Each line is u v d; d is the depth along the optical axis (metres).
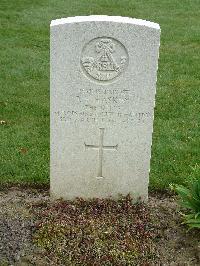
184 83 3.28
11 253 1.73
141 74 1.79
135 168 1.96
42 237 1.78
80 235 1.78
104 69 1.79
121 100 1.84
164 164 2.30
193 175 1.93
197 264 1.73
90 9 5.19
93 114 1.86
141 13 5.12
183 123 2.72
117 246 1.74
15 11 5.01
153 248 1.76
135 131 1.89
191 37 4.34
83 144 1.91
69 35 1.74
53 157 1.94
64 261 1.70
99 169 1.96
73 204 1.96
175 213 1.97
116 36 1.74
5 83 3.18
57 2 5.43
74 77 1.80
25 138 2.50
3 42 4.03
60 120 1.87
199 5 5.51
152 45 1.75
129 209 1.92
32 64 3.55
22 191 2.13
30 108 2.84
